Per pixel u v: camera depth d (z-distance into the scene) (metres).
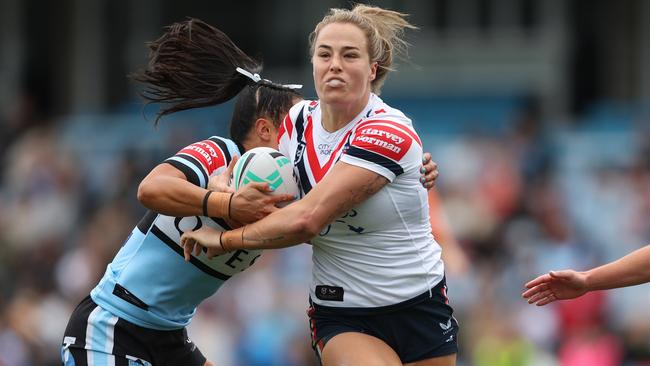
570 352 38.81
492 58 62.53
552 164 50.81
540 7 62.28
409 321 21.92
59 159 57.12
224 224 21.69
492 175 49.09
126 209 48.16
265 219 20.78
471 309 40.44
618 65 61.66
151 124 57.69
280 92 22.38
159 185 21.06
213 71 22.92
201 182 21.47
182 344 23.05
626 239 45.06
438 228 23.84
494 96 62.44
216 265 22.14
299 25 64.31
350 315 21.88
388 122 21.19
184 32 22.89
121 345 22.27
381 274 21.69
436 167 22.00
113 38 66.38
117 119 60.91
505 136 52.84
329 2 63.72
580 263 42.84
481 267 43.91
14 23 67.56
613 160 51.09
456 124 59.88
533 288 21.95
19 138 60.22
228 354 40.97
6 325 43.16
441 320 22.17
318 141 21.66
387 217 21.45
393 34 21.94
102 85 66.56
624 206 47.44
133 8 66.06
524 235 45.41
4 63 67.62
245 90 22.48
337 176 20.80
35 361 42.81
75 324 22.56
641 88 61.28
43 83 67.19
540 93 62.19
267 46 64.88
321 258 22.03
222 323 41.75
